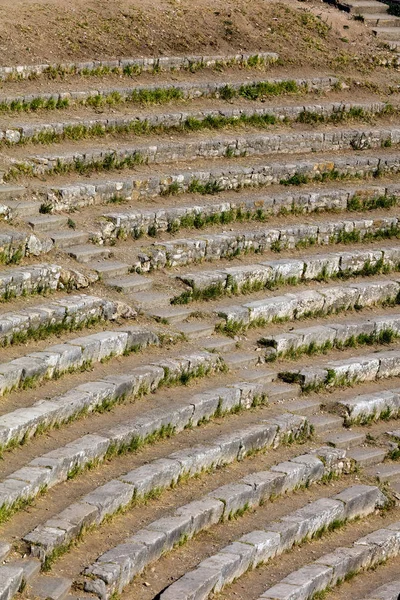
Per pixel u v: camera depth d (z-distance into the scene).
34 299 30.73
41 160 37.06
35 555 21.06
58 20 46.28
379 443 31.56
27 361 27.19
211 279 34.75
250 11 52.62
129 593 21.91
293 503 27.48
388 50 54.44
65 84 43.28
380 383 34.72
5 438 24.03
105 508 23.31
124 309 31.83
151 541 22.84
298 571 24.53
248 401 30.59
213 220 38.47
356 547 26.50
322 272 38.28
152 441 27.14
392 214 43.34
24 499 22.59
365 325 36.19
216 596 22.97
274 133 45.38
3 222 33.31
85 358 28.81
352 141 46.94
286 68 50.44
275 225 39.78
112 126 41.28
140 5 49.81
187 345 31.92
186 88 45.56
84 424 26.45
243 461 28.36
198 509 24.78
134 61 45.78
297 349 34.00
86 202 36.50
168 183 39.03
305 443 30.38
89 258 33.69
